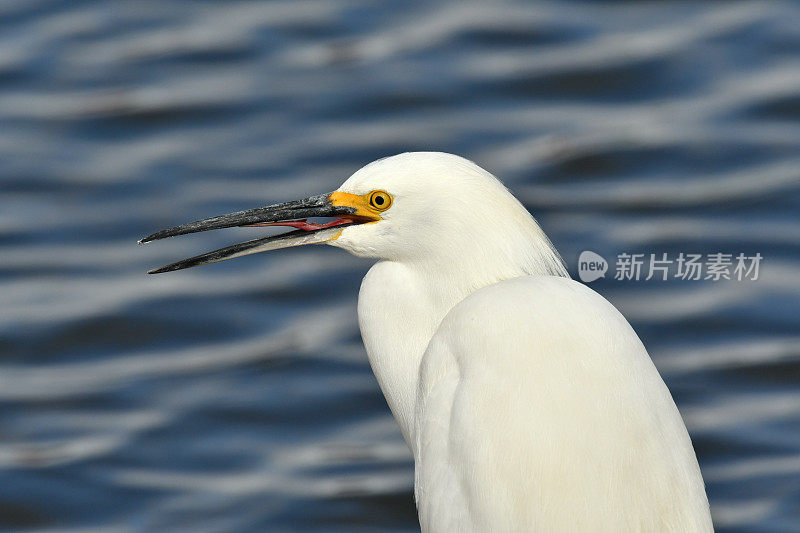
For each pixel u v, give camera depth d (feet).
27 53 65.72
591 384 19.56
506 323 20.80
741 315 43.91
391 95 59.88
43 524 35.83
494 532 19.31
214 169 55.06
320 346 43.83
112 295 46.83
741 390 40.45
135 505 36.45
